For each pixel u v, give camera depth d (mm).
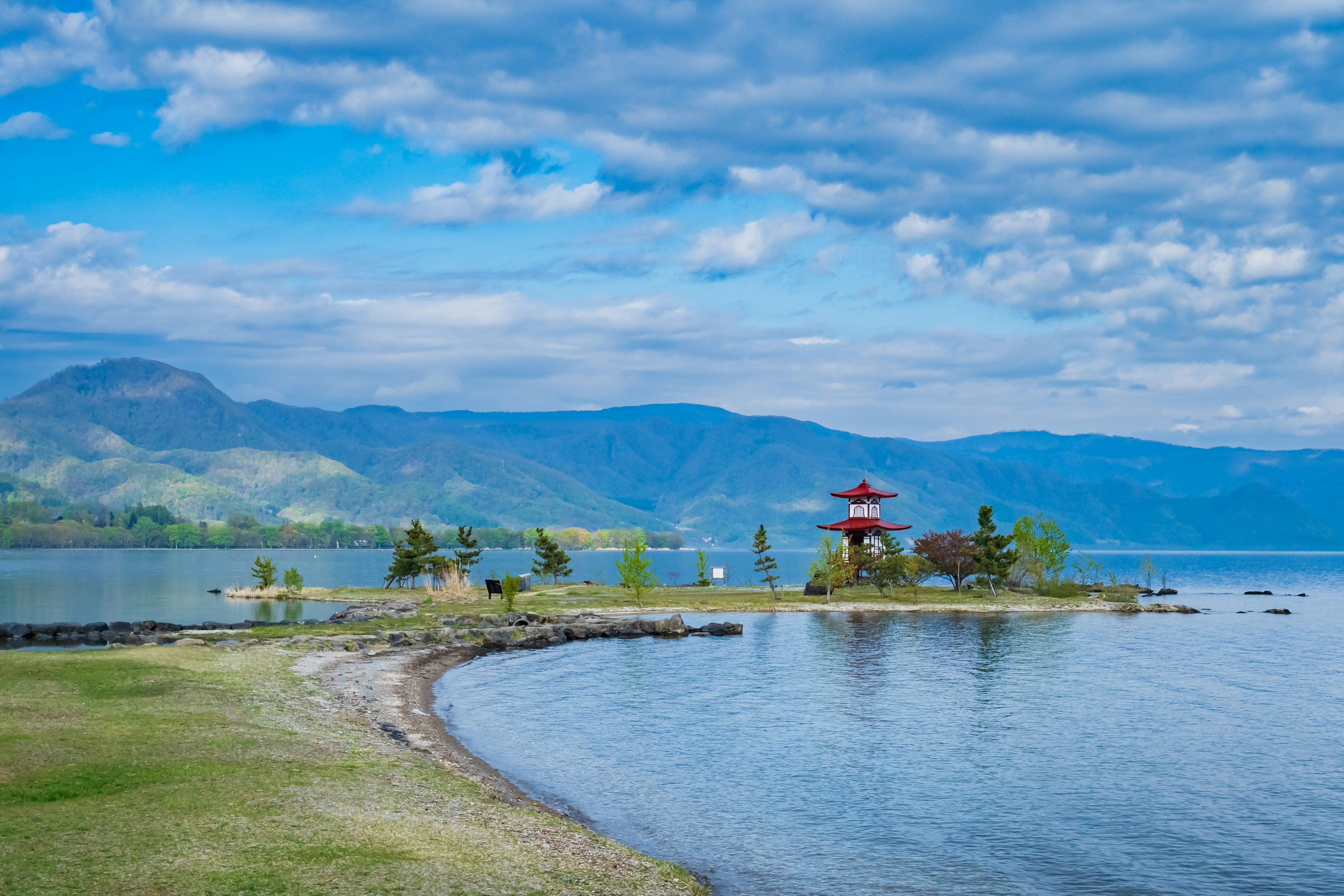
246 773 27312
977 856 27828
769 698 54438
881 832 29875
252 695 42250
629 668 67938
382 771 30031
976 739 43625
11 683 39344
